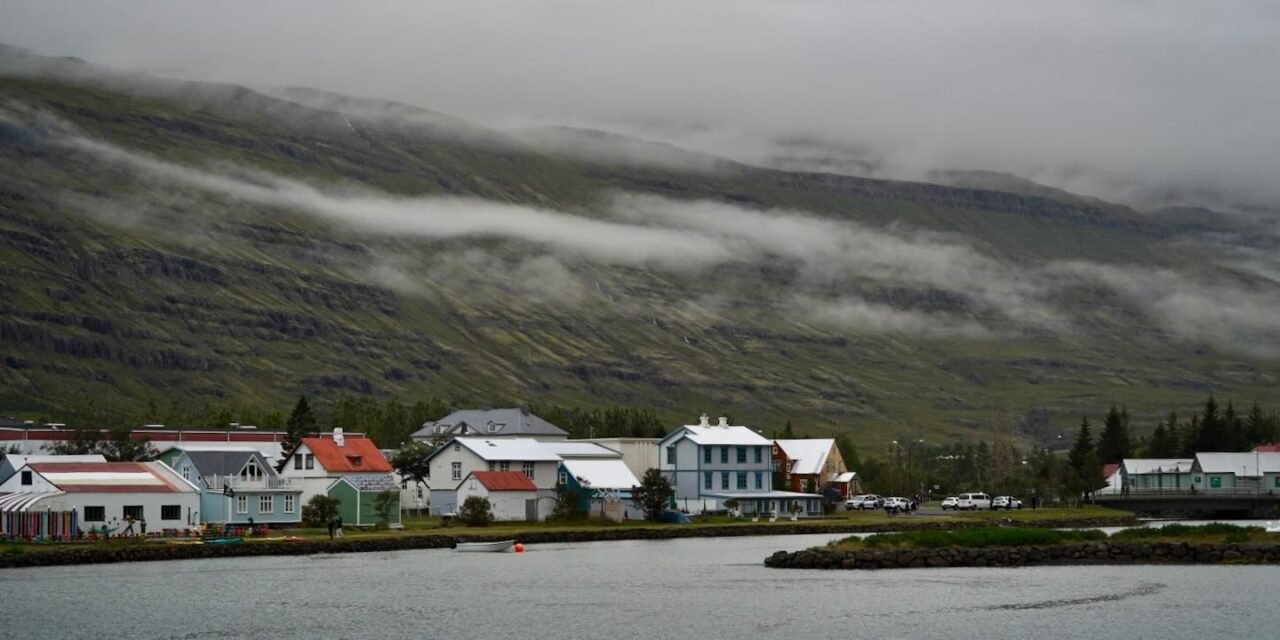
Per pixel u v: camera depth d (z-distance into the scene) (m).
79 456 192.50
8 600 121.50
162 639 102.75
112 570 146.12
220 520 185.88
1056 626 105.44
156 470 180.38
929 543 153.75
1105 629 103.81
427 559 161.12
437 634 104.38
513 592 127.25
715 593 125.81
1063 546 153.38
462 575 142.12
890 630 104.31
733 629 105.38
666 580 137.12
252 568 149.12
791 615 111.88
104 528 169.38
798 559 150.12
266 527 178.50
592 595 125.06
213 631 106.00
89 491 169.12
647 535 196.88
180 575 141.62
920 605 116.69
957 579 135.88
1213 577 135.25
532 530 195.00
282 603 120.06
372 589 129.88
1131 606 114.94
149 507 173.25
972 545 153.62
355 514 198.62
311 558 161.50
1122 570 143.25
